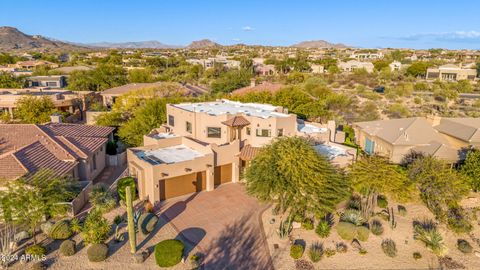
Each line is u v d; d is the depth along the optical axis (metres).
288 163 26.45
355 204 31.28
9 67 139.38
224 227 27.58
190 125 39.81
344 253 24.62
